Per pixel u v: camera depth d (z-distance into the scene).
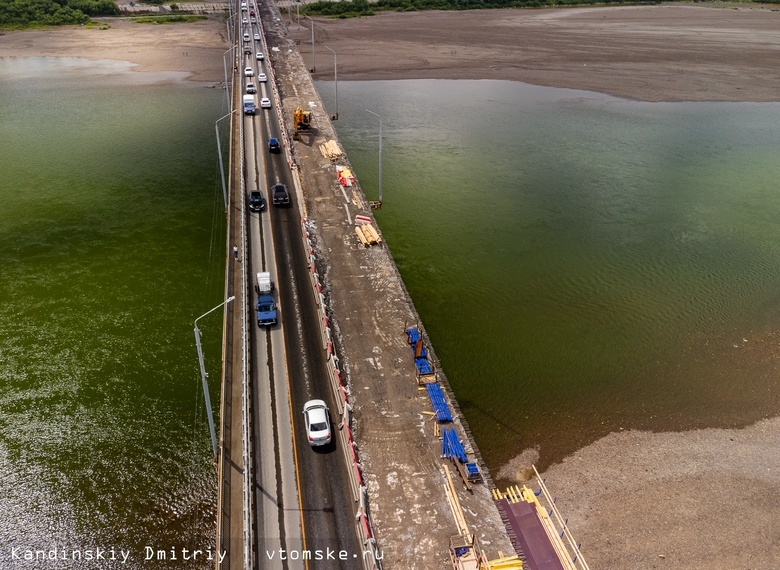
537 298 60.66
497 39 173.50
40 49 159.25
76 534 36.03
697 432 45.12
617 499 39.69
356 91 128.12
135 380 47.62
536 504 38.50
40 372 48.16
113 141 98.31
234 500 34.53
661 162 93.94
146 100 119.25
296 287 53.34
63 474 39.50
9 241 68.44
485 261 67.06
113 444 41.81
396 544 32.41
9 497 37.91
